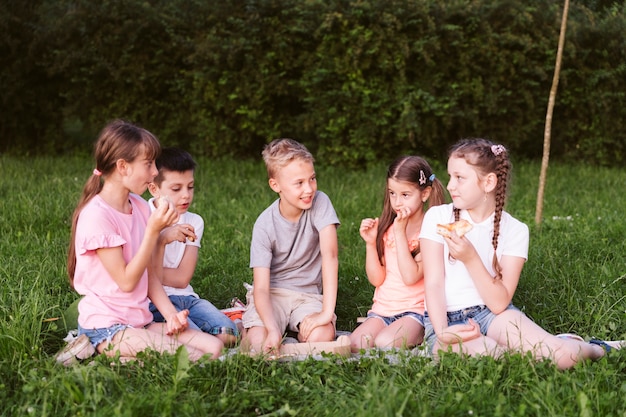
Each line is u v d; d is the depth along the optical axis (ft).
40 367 10.37
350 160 33.30
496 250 11.84
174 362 9.96
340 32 31.96
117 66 35.35
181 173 13.48
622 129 35.12
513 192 27.63
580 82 34.88
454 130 34.65
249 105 34.09
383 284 13.46
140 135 11.57
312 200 13.01
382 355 11.05
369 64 31.68
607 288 14.58
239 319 13.85
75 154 38.83
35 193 24.38
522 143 36.88
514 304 14.30
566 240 18.79
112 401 9.37
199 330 12.01
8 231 19.72
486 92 33.17
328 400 9.68
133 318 11.61
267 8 32.68
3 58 37.27
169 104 36.17
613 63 34.76
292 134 35.42
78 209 11.71
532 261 16.78
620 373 10.56
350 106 32.45
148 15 34.27
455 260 11.97
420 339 12.79
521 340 11.02
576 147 36.32
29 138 39.34
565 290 14.73
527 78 33.83
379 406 8.80
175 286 13.37
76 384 9.74
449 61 32.53
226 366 10.44
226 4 33.37
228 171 32.48
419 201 13.07
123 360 10.97
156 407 9.02
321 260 13.44
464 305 11.87
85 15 34.63
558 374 10.11
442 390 9.93
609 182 30.48
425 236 12.07
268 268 12.80
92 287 11.55
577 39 34.12
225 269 17.07
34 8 37.27
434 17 31.89
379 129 32.73
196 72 33.35
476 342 11.16
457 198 11.74
